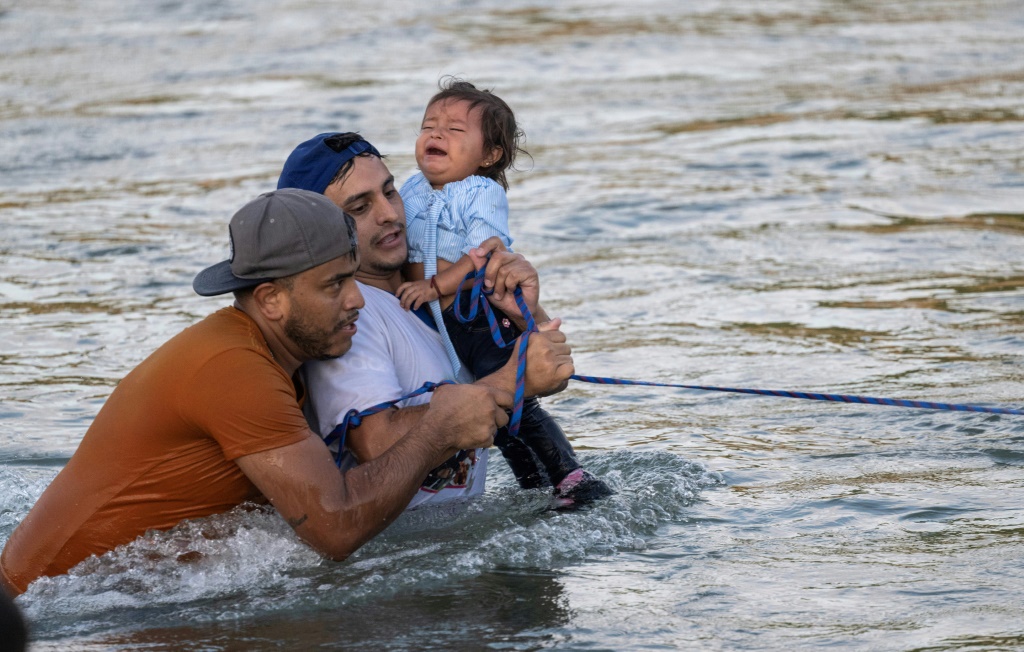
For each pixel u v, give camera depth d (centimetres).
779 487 1538
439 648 1096
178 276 2745
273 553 1271
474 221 1452
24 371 2128
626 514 1434
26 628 659
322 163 1359
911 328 2272
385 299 1391
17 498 1554
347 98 4897
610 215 3228
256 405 1188
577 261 2823
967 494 1481
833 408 1867
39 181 3719
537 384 1358
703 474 1583
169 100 4925
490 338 1438
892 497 1479
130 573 1238
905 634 1094
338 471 1214
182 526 1248
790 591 1202
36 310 2498
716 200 3359
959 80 5103
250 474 1205
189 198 3491
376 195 1373
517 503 1481
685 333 2284
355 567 1289
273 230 1206
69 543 1238
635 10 7000
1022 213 3138
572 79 5309
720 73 5394
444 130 1532
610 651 1080
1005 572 1229
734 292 2553
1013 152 3841
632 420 1855
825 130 4256
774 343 2208
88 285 2680
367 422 1297
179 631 1144
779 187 3500
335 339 1254
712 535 1378
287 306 1228
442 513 1440
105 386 2055
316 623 1157
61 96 5003
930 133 4159
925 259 2766
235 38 6256
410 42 6141
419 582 1251
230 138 4281
